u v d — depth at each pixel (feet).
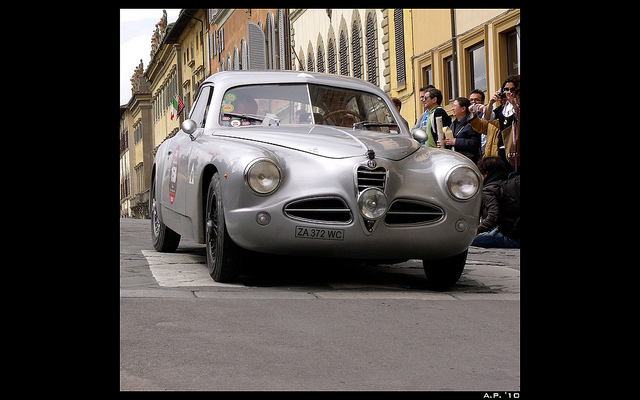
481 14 57.00
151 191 27.48
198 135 22.11
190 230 21.20
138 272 20.29
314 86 22.65
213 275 18.98
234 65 145.89
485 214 30.48
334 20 90.33
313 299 16.33
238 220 17.78
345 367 11.05
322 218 17.93
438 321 14.39
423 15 66.59
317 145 18.65
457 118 34.01
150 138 256.11
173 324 13.35
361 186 17.78
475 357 11.80
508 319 14.61
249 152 18.16
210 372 10.55
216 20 160.45
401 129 22.85
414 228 18.17
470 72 60.03
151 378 10.20
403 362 11.42
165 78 220.64
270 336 12.78
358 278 20.68
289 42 106.83
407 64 70.54
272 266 22.56
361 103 22.77
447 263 19.19
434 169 18.71
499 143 31.40
